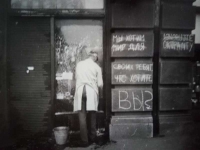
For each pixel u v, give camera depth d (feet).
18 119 17.63
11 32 17.38
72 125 17.97
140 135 17.06
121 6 16.52
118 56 16.84
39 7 17.31
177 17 17.06
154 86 17.70
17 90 17.56
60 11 17.12
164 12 16.90
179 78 17.46
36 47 17.44
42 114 17.62
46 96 17.61
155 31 17.47
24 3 17.28
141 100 17.12
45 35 17.40
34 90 17.57
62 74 17.85
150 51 16.90
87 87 15.89
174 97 17.48
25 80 17.54
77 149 14.99
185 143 15.80
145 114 17.42
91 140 16.56
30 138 17.26
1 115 17.03
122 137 16.99
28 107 17.63
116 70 16.93
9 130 17.52
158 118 17.52
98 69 16.28
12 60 17.47
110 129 16.92
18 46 17.43
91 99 15.80
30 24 17.38
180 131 17.49
